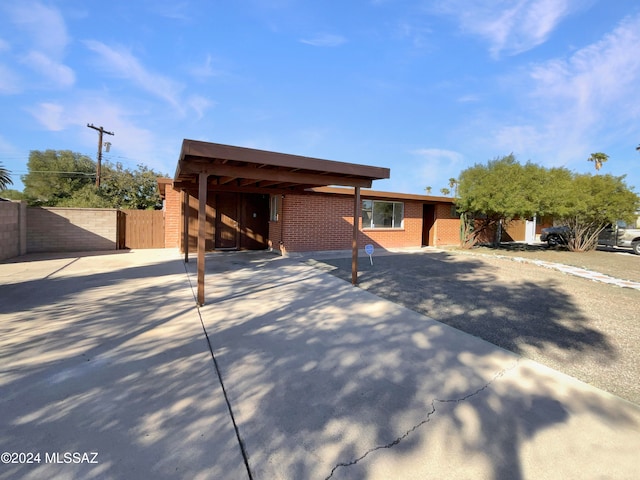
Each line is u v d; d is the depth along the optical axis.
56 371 2.90
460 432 2.23
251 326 4.21
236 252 11.91
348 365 3.20
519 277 8.05
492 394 2.73
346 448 2.05
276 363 3.19
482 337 4.06
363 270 8.62
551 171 14.35
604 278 8.16
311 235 11.84
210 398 2.55
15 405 2.37
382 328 4.28
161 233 13.09
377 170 6.27
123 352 3.33
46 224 11.43
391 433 2.21
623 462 1.99
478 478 1.84
